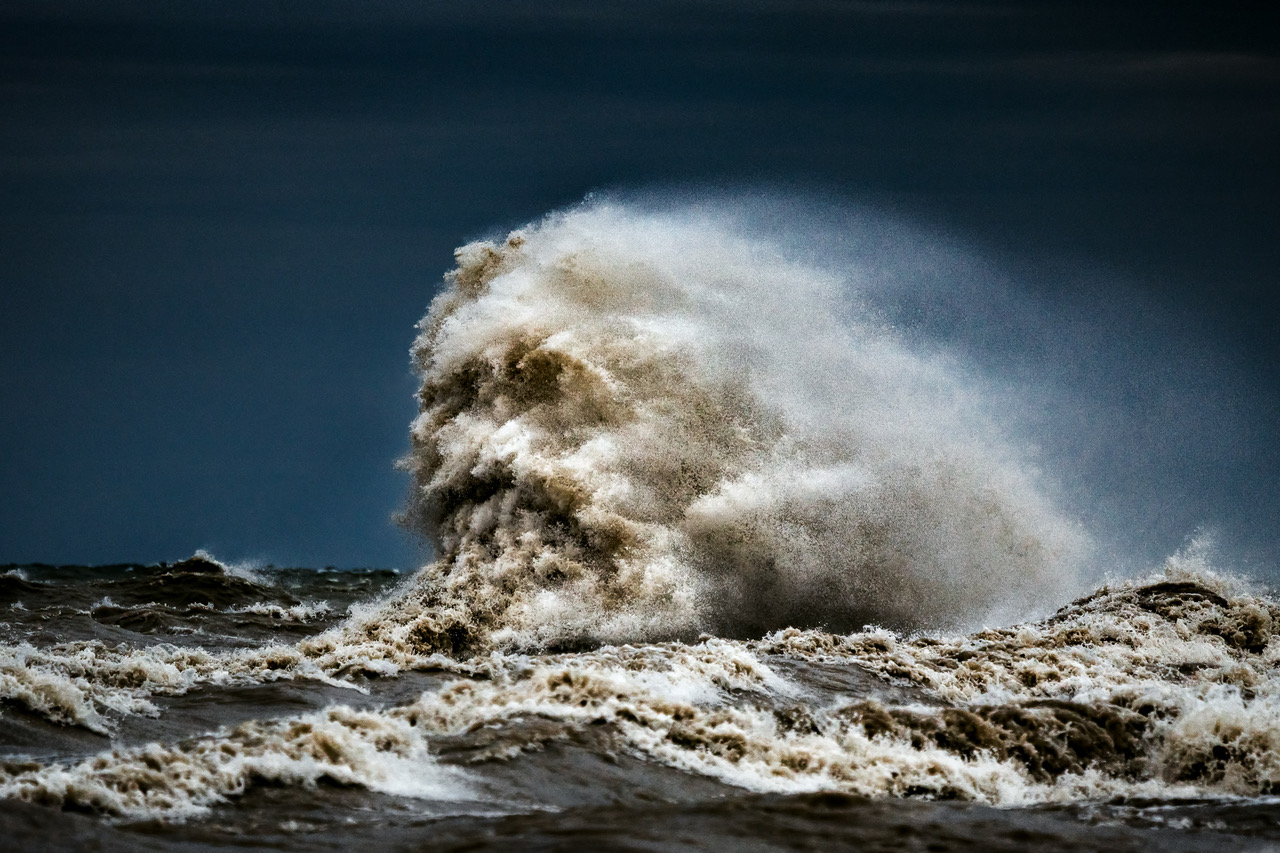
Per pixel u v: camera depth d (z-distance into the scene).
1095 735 47.03
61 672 52.47
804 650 62.12
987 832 36.59
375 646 62.78
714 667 53.88
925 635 75.31
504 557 77.44
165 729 45.66
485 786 38.56
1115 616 74.75
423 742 41.72
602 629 73.50
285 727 41.19
